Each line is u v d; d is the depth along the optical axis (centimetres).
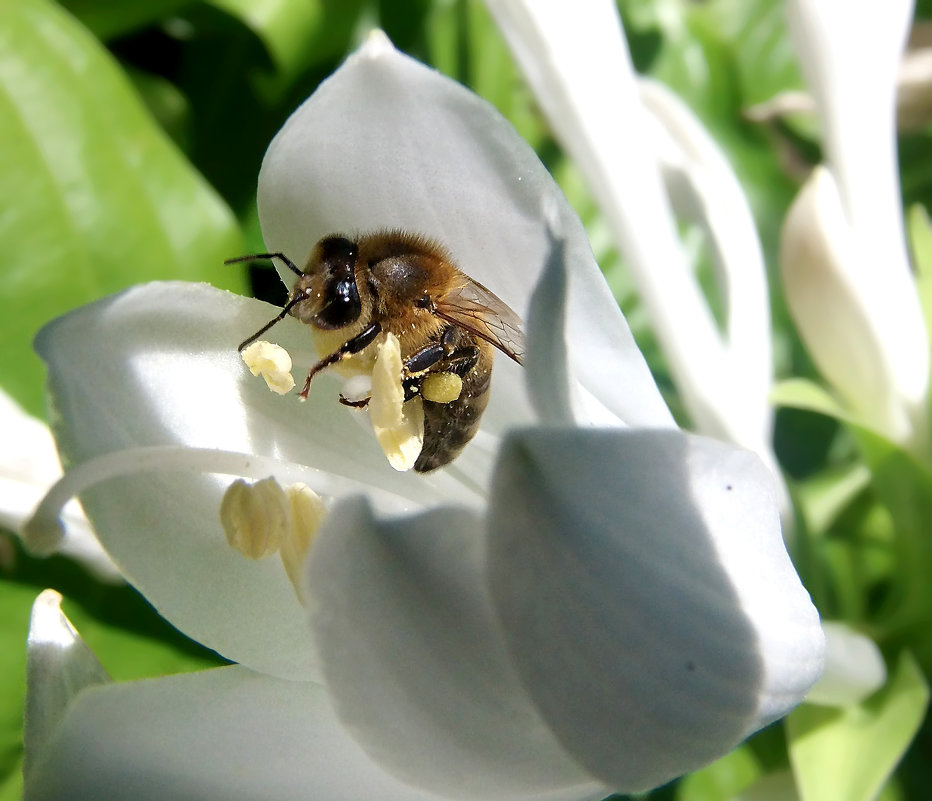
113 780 17
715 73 28
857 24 20
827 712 20
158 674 22
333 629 15
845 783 19
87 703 17
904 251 20
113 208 22
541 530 16
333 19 23
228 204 23
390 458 17
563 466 16
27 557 22
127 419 17
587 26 20
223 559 17
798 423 25
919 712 20
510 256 17
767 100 28
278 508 17
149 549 17
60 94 21
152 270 22
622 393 16
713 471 16
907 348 20
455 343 17
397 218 17
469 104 16
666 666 16
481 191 16
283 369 17
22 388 21
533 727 16
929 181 28
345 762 17
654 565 16
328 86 16
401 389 17
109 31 23
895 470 20
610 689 16
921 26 28
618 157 20
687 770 16
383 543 16
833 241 20
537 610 16
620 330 16
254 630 17
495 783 16
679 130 22
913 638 21
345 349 17
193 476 17
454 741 16
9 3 21
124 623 22
